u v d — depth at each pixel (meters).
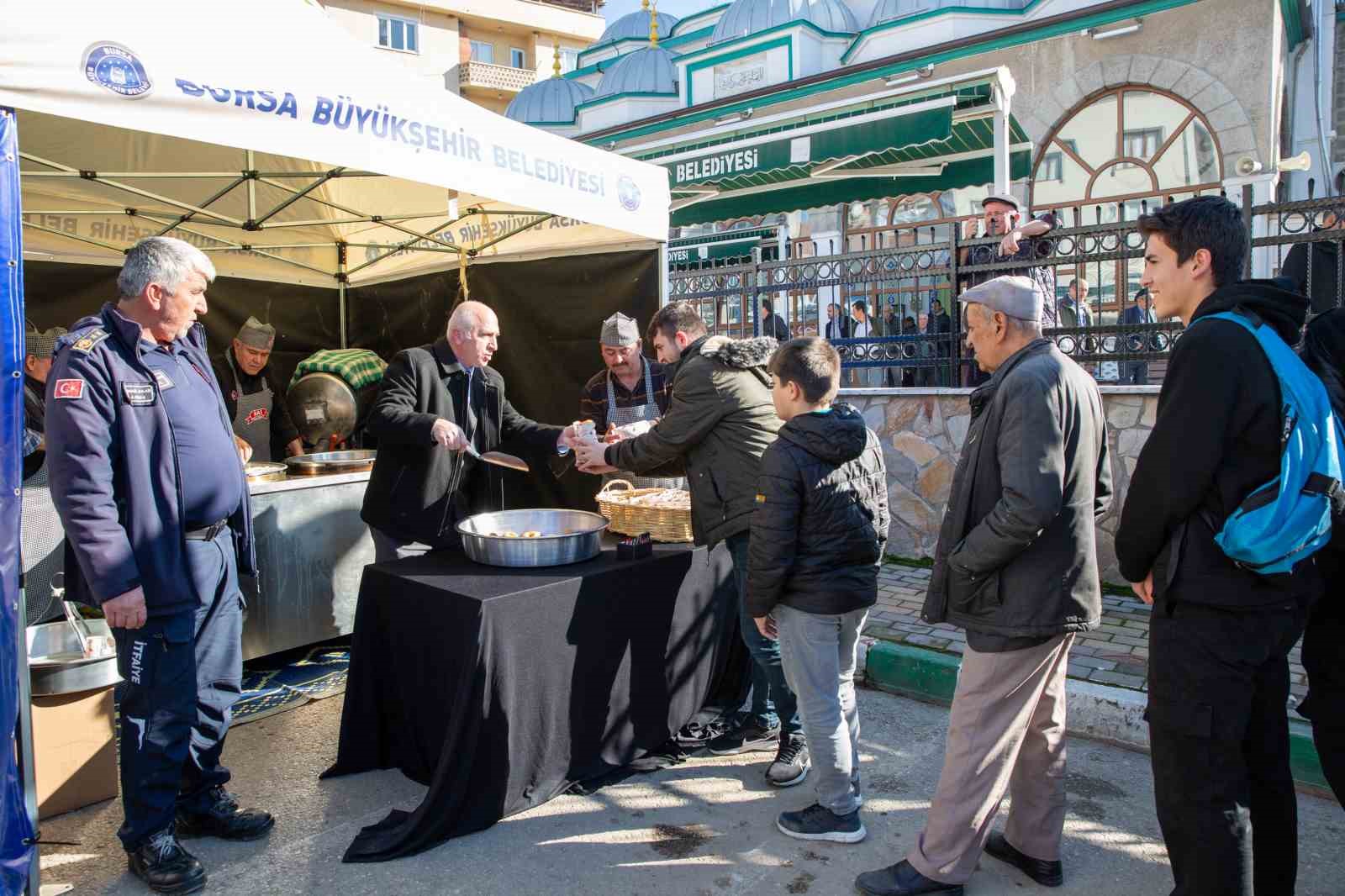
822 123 8.04
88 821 2.94
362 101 2.76
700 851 2.75
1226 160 10.88
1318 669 2.24
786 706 3.19
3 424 2.08
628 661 3.24
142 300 2.53
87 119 2.11
